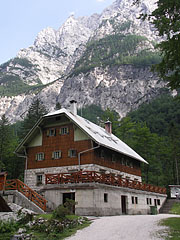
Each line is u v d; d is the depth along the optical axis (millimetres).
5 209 16500
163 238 12117
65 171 28344
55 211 17078
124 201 27453
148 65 194750
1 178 25266
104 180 24109
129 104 183375
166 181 60844
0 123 53000
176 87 16125
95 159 27562
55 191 23859
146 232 13641
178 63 15031
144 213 31234
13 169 51375
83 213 21891
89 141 27828
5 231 14844
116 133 62344
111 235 13734
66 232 15008
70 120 28703
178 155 60469
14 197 23844
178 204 37406
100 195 22766
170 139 65938
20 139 58281
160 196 37688
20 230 15227
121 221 17516
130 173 35469
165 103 114250
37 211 22297
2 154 49219
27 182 30500
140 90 184375
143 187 32594
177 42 14039
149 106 118438
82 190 22516
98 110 171625
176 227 13953
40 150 31000
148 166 56812
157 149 65062
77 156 28172
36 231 15242
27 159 31578
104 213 22781
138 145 56875
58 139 30109
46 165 29938
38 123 30844
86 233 14586
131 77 197125
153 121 101875
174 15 14688
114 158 31828
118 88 195750
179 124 93438
